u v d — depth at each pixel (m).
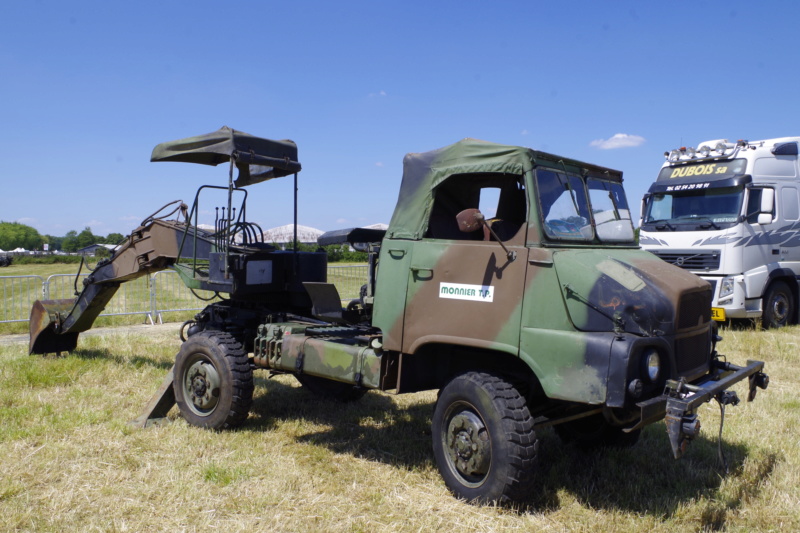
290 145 6.32
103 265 7.54
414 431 5.77
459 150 4.62
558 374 3.91
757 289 11.95
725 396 4.31
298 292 6.45
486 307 4.24
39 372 7.21
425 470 4.75
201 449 5.08
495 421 4.00
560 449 5.43
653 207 13.14
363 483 4.53
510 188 5.29
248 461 4.84
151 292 13.00
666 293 4.04
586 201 4.80
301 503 4.16
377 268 5.13
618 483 4.59
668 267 4.56
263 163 5.96
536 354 4.01
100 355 8.55
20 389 6.70
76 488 4.29
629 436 5.23
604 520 4.01
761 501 4.31
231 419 5.54
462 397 4.23
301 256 6.52
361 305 5.75
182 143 6.05
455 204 5.10
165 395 5.91
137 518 3.90
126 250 7.26
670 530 3.89
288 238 7.48
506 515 3.99
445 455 4.39
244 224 6.55
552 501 4.26
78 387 6.92
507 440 3.95
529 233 4.19
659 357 3.99
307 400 6.77
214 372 5.59
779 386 7.68
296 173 6.46
